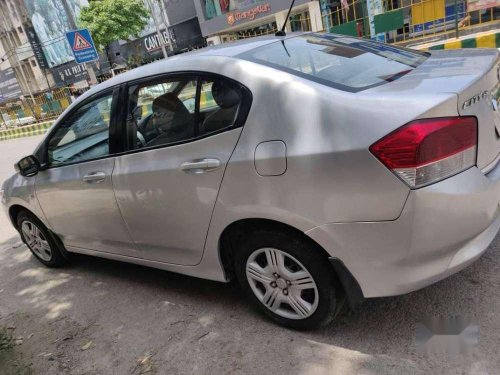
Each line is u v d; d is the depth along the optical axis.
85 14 29.14
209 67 2.57
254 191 2.32
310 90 2.19
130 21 29.19
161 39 26.42
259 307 2.74
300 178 2.14
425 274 2.08
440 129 1.90
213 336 2.77
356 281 2.21
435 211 1.94
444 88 2.02
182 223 2.77
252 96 2.35
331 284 2.34
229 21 22.47
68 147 3.48
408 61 2.74
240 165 2.34
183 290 3.39
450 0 10.81
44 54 39.00
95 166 3.21
